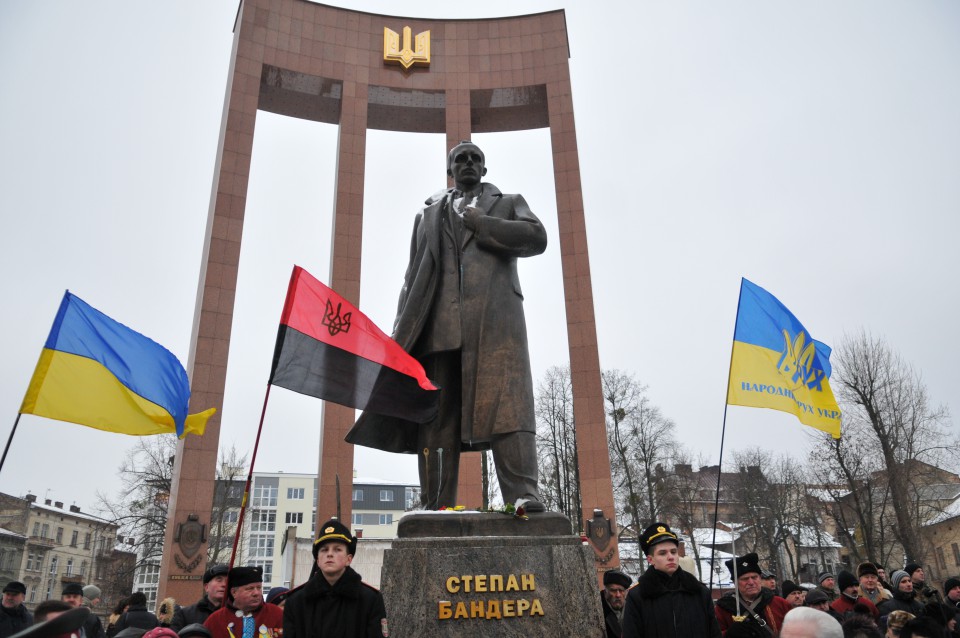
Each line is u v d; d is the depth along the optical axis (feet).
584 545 17.72
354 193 92.99
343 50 99.35
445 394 21.13
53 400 19.85
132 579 121.80
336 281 88.48
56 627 7.31
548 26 102.78
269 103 102.37
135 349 21.50
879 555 111.14
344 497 80.43
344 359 18.52
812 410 23.16
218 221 86.12
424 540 17.31
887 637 19.06
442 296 21.39
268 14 97.04
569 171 95.61
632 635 15.07
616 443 133.90
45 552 165.78
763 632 17.57
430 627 16.37
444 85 100.68
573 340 88.07
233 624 17.11
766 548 161.48
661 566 15.39
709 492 190.49
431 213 22.57
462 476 81.61
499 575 16.99
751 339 22.85
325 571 13.34
